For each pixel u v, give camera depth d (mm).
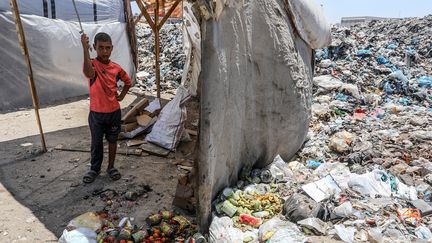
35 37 7656
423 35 15570
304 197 3443
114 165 4820
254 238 3020
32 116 7062
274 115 4188
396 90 8359
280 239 2875
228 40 3258
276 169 4168
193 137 5965
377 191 3719
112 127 4242
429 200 3650
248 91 3734
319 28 4980
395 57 11594
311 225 3025
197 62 5777
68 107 7805
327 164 4367
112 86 4125
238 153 3791
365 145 4926
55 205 3826
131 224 3434
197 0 2854
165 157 5160
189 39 5516
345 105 7098
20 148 5422
